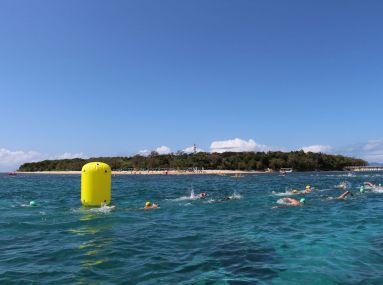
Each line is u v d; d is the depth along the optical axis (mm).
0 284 6668
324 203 20203
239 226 12914
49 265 7902
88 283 6734
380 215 15383
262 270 7551
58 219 14375
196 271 7488
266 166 140625
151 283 6750
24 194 28578
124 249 9359
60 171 162375
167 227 12711
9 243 10078
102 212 16359
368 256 8594
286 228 12438
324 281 6906
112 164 147500
